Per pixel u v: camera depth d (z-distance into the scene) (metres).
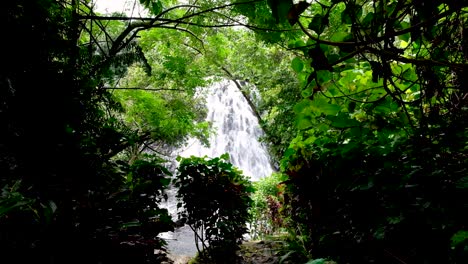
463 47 1.23
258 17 2.41
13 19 1.70
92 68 3.22
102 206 1.94
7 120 1.73
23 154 1.69
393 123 1.59
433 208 1.32
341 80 1.57
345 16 1.03
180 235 7.91
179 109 5.59
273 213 5.96
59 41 2.03
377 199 1.86
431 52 1.21
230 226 3.93
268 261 3.62
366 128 1.62
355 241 2.15
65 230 1.59
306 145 2.82
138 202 2.48
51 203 1.45
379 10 0.99
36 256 1.43
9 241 1.37
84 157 2.01
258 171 17.41
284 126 8.80
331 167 2.32
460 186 1.24
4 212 1.21
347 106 1.61
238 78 11.14
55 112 1.93
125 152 7.21
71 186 1.71
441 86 1.18
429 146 1.46
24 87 1.82
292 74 8.46
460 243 1.11
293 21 0.93
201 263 3.85
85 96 2.25
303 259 3.20
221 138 17.95
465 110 1.37
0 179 1.53
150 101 5.17
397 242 1.71
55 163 1.81
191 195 3.80
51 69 1.99
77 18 2.88
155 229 2.44
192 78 5.23
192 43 5.18
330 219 2.55
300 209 3.31
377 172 1.70
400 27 1.05
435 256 1.44
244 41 7.43
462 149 1.44
